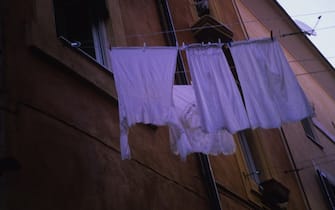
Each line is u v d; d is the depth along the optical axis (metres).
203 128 5.86
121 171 6.36
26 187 4.95
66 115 5.88
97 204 5.70
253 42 6.68
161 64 6.07
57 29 7.05
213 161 8.91
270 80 6.46
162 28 9.46
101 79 6.67
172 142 6.39
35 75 5.70
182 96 6.76
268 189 10.14
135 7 8.90
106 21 7.80
